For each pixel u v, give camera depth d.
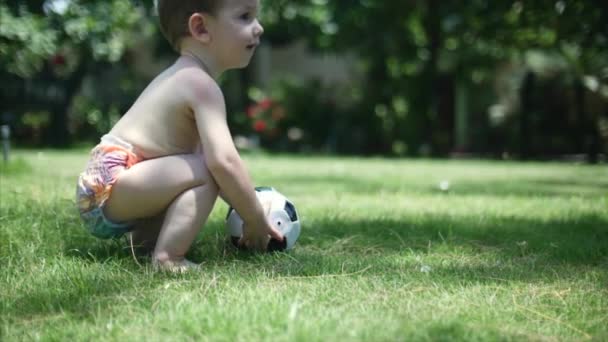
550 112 15.73
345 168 10.25
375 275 2.71
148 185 2.77
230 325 1.93
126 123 2.91
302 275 2.72
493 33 12.87
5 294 2.40
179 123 2.86
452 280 2.65
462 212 4.89
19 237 3.28
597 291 2.55
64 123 17.62
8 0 7.91
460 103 19.30
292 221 3.23
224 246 3.24
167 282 2.52
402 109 19.78
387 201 5.52
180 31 2.97
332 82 22.16
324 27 17.05
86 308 2.21
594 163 13.62
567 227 4.14
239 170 2.82
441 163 12.39
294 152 19.58
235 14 2.94
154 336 1.92
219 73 3.04
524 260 3.18
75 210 4.06
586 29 8.72
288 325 1.90
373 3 15.75
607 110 15.62
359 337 1.84
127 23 11.58
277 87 20.98
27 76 16.09
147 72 22.56
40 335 1.97
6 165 7.14
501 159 15.80
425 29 17.64
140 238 3.09
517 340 1.94
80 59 16.41
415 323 2.01
